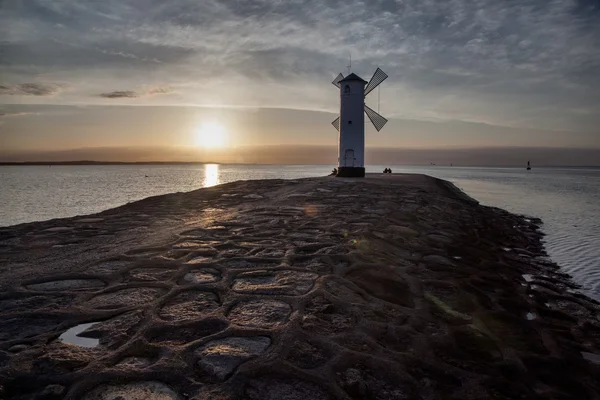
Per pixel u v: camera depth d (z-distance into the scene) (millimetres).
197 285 6074
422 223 13445
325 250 8289
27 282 6176
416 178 33875
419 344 4773
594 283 9961
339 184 24078
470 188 53000
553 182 71750
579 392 4445
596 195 41875
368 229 10586
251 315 5047
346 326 4949
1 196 46438
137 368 3799
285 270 6906
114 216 12609
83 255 7723
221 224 11000
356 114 30641
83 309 5141
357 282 6629
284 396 3523
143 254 7824
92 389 3480
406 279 7184
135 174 136125
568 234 18016
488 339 5230
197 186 66062
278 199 16938
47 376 3635
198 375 3725
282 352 4145
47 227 10656
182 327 4688
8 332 4516
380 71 32875
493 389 4133
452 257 9789
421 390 3922
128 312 5086
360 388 3758
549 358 4969
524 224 20438
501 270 9609
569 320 6836
